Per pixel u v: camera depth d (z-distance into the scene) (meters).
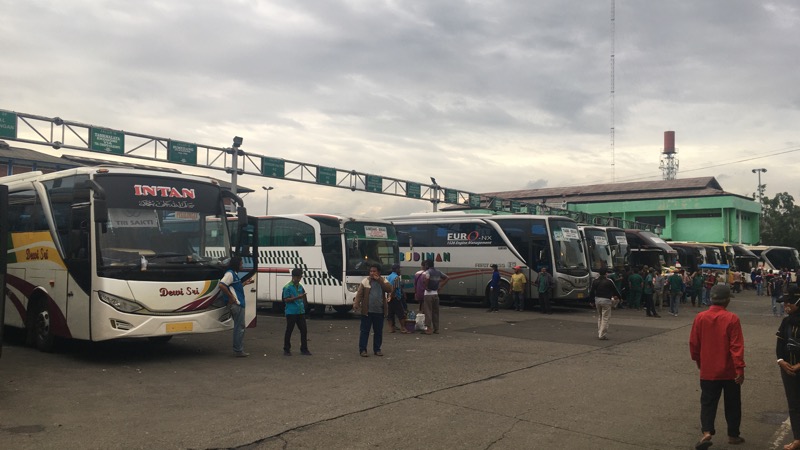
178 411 7.83
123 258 10.95
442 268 27.19
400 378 10.28
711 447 6.89
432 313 17.05
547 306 23.80
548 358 12.86
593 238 28.52
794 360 6.57
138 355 12.16
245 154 26.69
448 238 27.23
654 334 17.80
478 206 42.22
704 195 66.81
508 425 7.53
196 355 12.28
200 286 11.59
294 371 10.75
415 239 28.16
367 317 12.58
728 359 6.70
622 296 28.89
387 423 7.48
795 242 80.50
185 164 24.47
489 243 26.09
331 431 7.09
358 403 8.45
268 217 22.36
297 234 21.42
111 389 9.02
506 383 10.11
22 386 9.04
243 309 12.20
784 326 6.72
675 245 40.81
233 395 8.81
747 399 9.59
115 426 7.07
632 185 75.75
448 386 9.73
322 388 9.38
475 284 26.33
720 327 6.77
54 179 12.24
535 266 24.88
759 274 43.59
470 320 20.73
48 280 11.95
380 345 12.71
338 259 20.39
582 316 23.20
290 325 12.57
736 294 44.28
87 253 10.98
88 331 10.83
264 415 7.71
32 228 12.61
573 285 24.56
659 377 10.95
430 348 13.95
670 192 71.50
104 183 11.18
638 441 7.02
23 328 12.80
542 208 49.03
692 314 25.28
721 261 46.47
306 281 20.92
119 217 11.13
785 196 84.56
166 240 11.50
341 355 12.68
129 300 10.78
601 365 12.16
